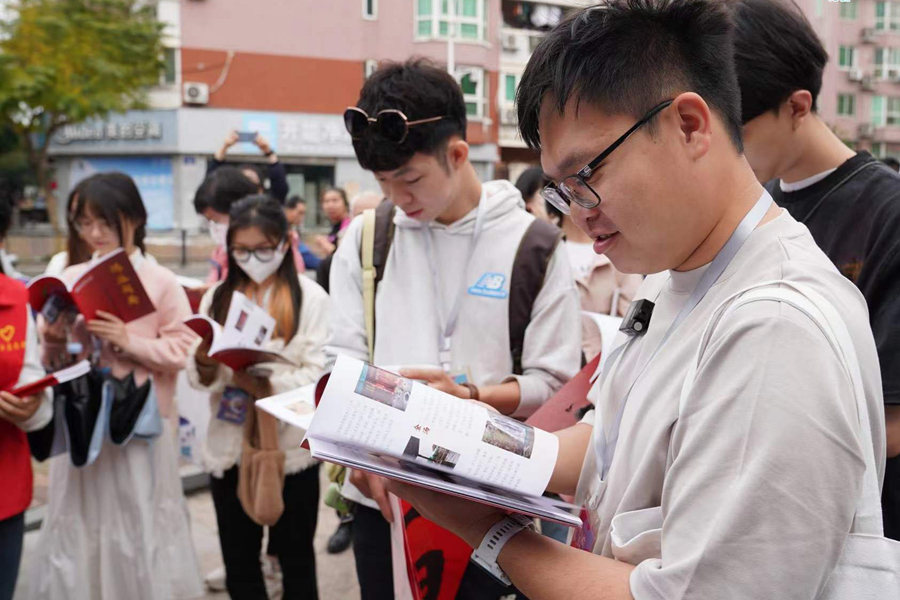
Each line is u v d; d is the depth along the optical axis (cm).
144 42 1669
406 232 214
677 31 103
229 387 280
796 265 98
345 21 1655
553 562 110
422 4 1267
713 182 104
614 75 100
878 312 153
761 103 159
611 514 115
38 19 1535
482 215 207
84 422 269
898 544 93
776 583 85
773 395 88
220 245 467
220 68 1831
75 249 321
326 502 229
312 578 287
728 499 88
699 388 96
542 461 125
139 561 290
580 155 103
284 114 1861
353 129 191
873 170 164
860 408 91
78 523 290
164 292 301
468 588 183
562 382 202
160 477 299
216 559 376
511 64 1311
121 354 292
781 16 157
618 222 104
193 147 1922
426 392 122
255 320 263
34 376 244
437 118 189
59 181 2222
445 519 124
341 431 114
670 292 116
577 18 105
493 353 207
